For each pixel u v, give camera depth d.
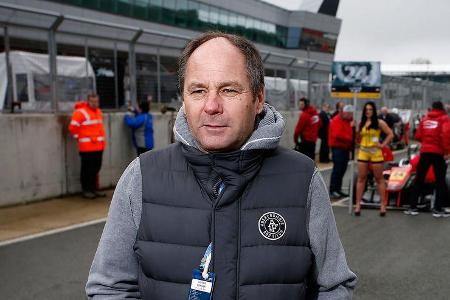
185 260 1.38
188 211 1.40
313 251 1.45
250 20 51.03
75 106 8.61
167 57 11.00
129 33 10.06
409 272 4.87
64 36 8.99
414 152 8.78
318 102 17.53
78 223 6.92
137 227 1.46
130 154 10.22
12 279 4.59
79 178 9.09
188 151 1.41
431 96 26.61
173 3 40.41
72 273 4.78
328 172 12.85
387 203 8.35
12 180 7.98
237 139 1.38
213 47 1.38
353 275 1.53
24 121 8.13
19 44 8.28
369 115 7.43
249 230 1.38
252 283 1.36
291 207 1.42
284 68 15.70
